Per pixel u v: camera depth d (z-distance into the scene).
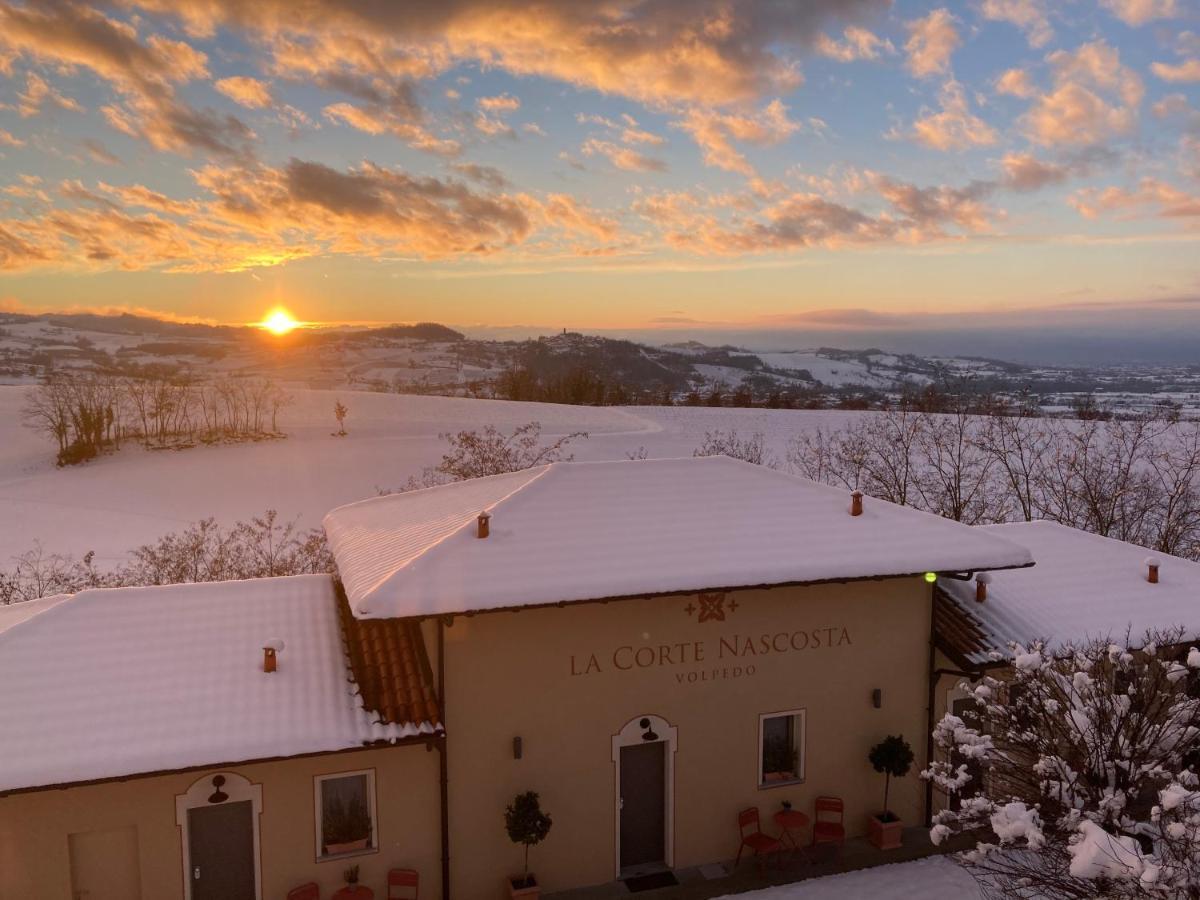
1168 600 15.36
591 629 12.63
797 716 13.84
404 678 12.07
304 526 41.97
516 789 12.42
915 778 14.34
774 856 13.51
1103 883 8.40
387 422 77.12
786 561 12.84
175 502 48.31
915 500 33.28
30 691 10.94
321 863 11.68
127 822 10.87
